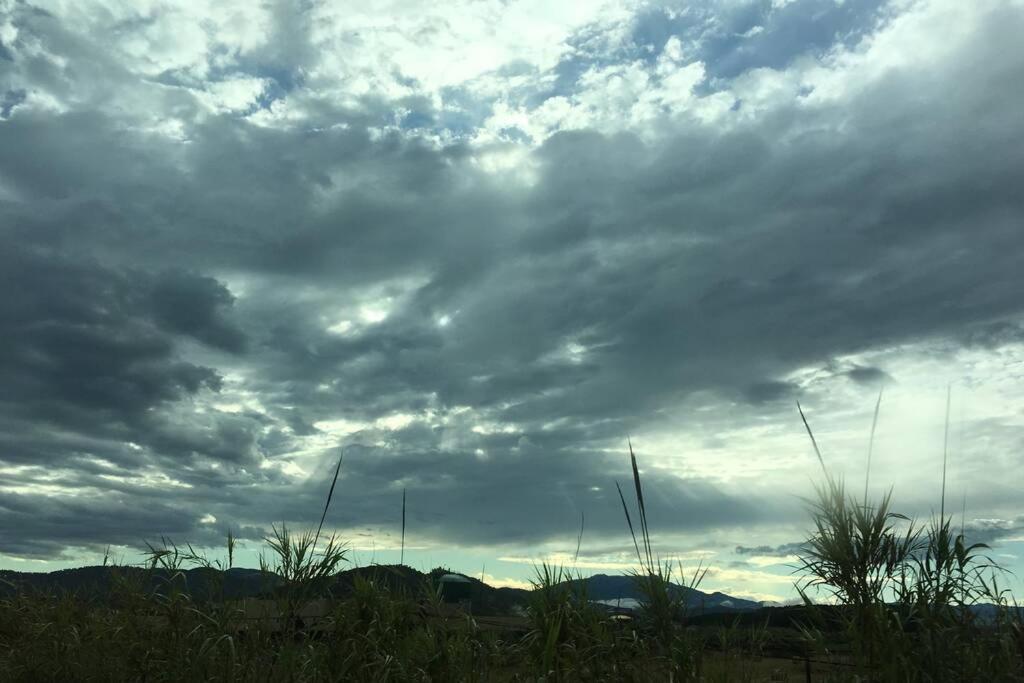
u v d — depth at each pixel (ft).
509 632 22.36
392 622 22.84
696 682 17.74
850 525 18.66
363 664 21.91
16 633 30.37
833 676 17.43
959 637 17.80
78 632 28.63
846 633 18.17
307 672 22.47
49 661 27.78
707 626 19.38
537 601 20.85
